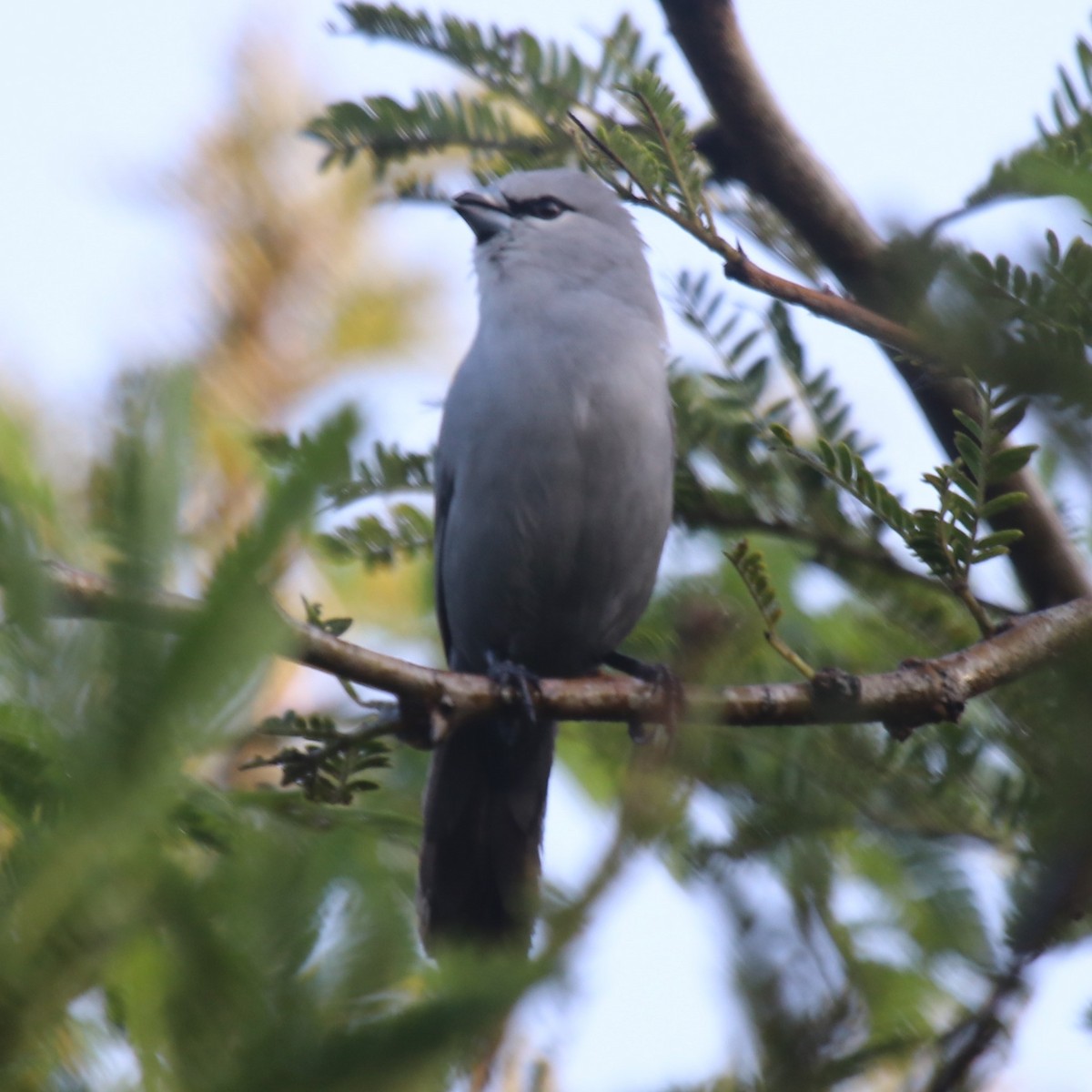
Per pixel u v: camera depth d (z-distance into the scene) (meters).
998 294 3.12
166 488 1.99
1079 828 2.79
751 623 5.79
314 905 1.94
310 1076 1.81
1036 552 6.80
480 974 1.81
